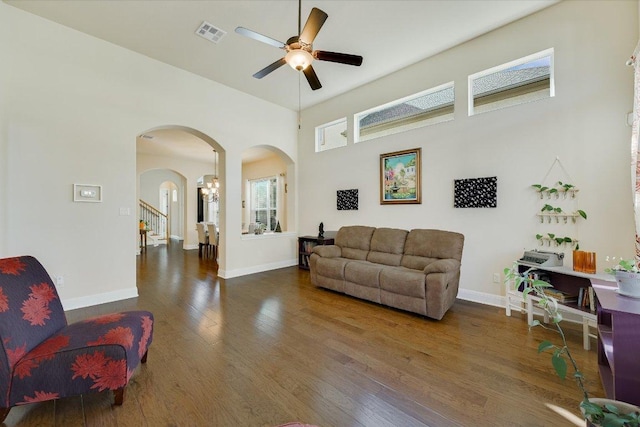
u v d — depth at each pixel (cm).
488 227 342
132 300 357
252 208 898
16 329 158
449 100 387
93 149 338
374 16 304
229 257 484
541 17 301
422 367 206
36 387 151
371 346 238
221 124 467
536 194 307
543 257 273
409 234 379
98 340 164
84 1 281
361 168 481
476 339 251
